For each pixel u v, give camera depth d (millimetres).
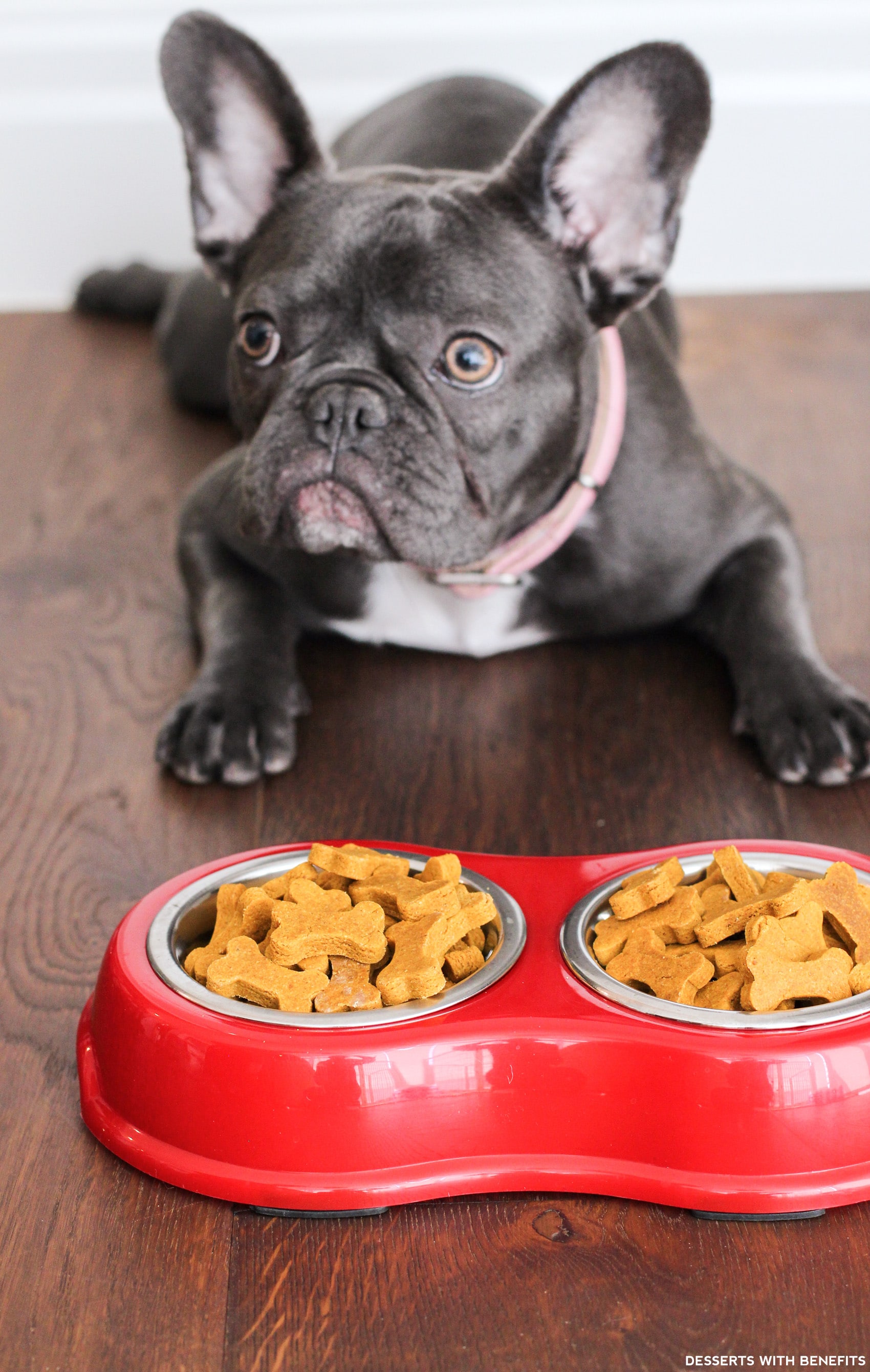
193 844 936
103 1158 768
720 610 1056
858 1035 721
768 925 741
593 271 967
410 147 1166
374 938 751
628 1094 730
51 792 981
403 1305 710
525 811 952
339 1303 711
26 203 1861
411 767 991
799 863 796
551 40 1795
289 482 915
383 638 1093
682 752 999
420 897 764
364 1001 741
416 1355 695
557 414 946
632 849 922
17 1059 812
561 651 1104
